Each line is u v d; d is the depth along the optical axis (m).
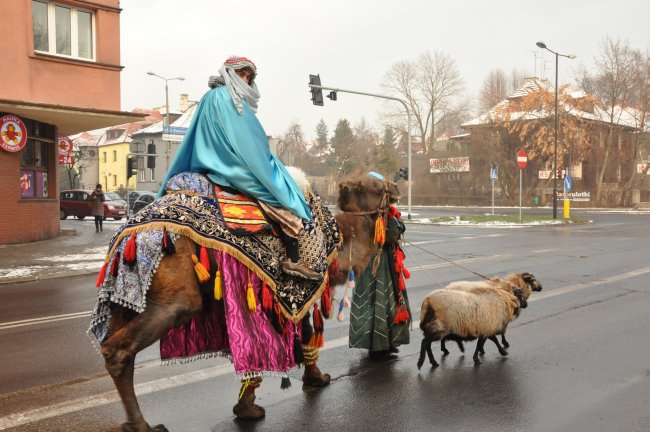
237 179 4.01
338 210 5.02
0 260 14.53
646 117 52.62
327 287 4.68
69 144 23.23
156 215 3.71
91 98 18.05
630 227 26.98
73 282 11.89
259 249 4.00
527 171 55.25
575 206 52.19
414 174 65.12
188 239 3.74
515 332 7.10
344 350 6.41
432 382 5.32
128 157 22.53
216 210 3.93
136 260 3.63
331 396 4.98
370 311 5.97
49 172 20.33
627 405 4.71
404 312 6.05
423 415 4.55
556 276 11.46
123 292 3.61
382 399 4.89
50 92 17.20
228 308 3.83
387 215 5.40
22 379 5.51
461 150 61.44
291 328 4.28
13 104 16.20
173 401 4.89
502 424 4.36
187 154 4.23
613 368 5.68
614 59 52.69
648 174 60.06
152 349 6.53
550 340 6.72
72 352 6.50
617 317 7.86
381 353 6.26
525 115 53.00
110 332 3.86
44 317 8.43
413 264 13.47
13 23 16.39
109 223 29.98
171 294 3.67
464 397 4.93
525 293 6.47
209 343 4.32
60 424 4.38
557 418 4.46
